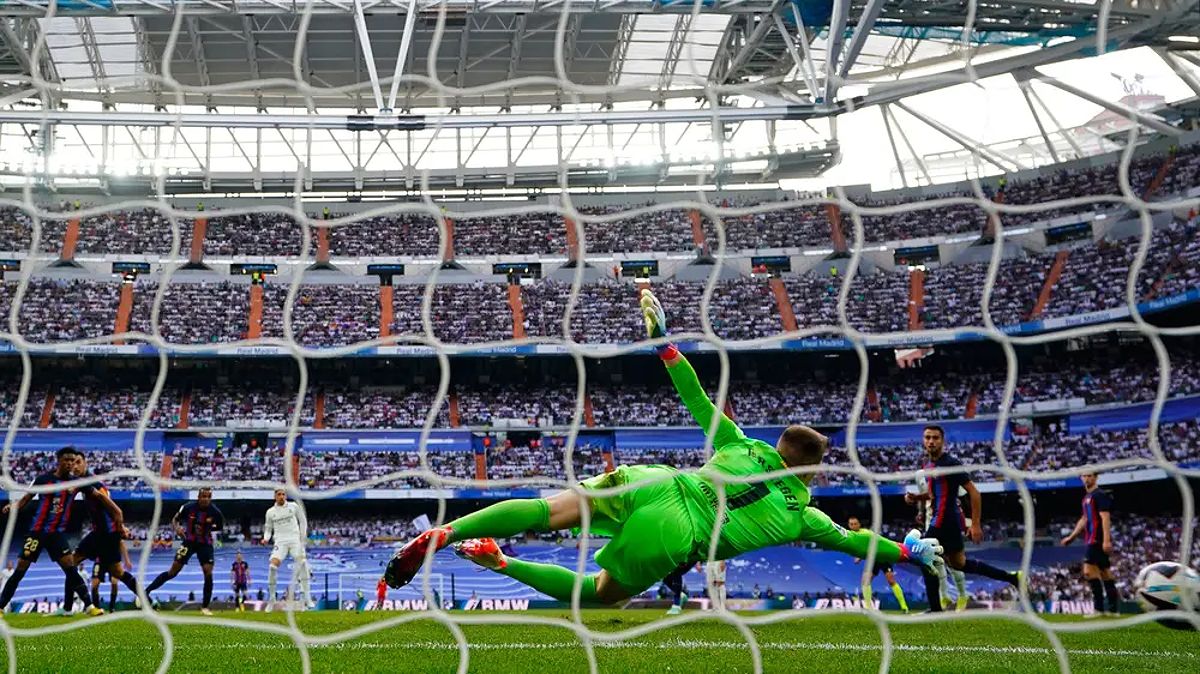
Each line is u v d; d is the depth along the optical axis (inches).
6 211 1573.6
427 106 1572.3
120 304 1509.6
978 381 1457.9
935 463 381.7
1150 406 1305.4
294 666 226.1
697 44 1378.0
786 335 205.6
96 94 1473.9
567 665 226.7
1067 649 275.9
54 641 301.3
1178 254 1359.5
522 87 1529.3
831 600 1055.6
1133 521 1232.2
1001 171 1640.0
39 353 1439.5
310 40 1336.1
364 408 1472.7
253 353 1477.6
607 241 1636.3
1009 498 1373.0
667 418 1473.9
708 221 1657.2
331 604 1011.9
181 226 1609.3
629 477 198.1
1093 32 1186.0
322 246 1624.0
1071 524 1295.5
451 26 1258.6
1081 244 1480.1
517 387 1530.5
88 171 1579.7
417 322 1528.1
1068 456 1312.7
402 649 276.2
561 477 1400.1
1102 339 1428.4
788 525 206.5
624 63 1428.4
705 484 202.7
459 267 1619.1
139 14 1059.9
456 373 1555.1
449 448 1427.2
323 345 1494.8
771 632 347.9
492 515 191.8
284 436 1437.0
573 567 1189.7
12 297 1481.3
